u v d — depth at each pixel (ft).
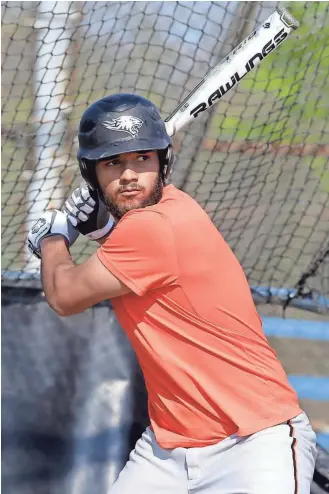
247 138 54.29
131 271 24.94
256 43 30.83
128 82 57.00
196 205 25.91
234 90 54.60
